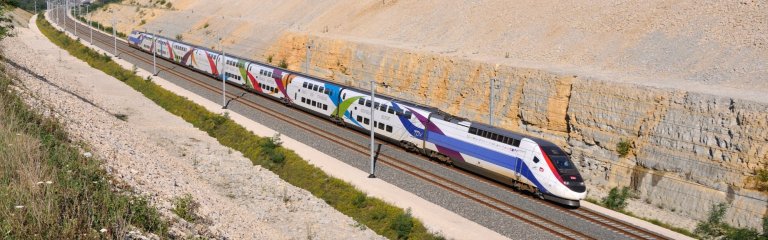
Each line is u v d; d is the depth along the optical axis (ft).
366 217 92.38
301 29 235.81
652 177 104.01
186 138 134.62
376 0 235.20
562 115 121.49
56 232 49.32
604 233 83.82
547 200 95.71
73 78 195.31
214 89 183.73
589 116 115.44
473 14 189.06
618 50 137.49
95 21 412.98
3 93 96.17
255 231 79.71
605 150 112.16
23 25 354.95
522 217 88.22
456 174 108.37
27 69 163.12
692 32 133.08
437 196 97.66
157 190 78.28
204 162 116.26
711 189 96.48
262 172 113.50
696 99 101.45
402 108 122.93
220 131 140.87
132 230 55.93
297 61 213.25
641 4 154.20
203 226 70.54
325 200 100.58
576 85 119.34
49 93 125.90
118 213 55.83
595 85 116.16
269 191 102.68
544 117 124.26
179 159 116.16
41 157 68.33
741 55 118.11
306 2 273.54
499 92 135.33
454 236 82.79
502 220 87.66
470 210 91.71
